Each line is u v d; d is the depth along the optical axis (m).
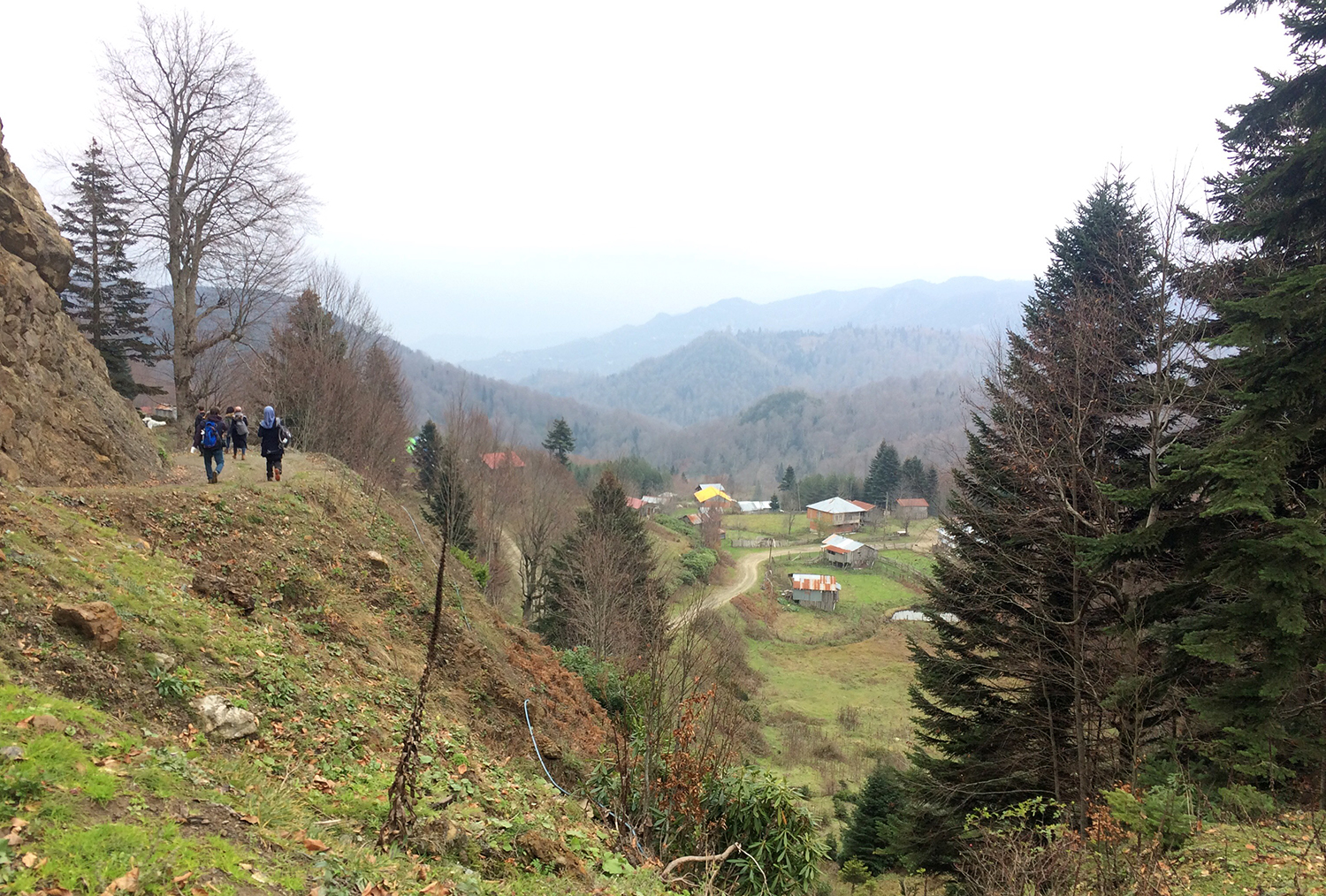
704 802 8.95
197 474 16.06
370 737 7.91
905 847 15.98
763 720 32.81
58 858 3.64
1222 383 12.48
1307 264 11.77
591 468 96.06
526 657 15.47
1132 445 14.49
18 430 10.77
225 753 6.26
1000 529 15.02
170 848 4.03
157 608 7.58
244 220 23.62
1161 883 7.66
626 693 10.70
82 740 4.95
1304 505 9.28
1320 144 9.16
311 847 4.99
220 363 31.30
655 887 7.08
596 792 9.61
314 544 12.37
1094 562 10.66
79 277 32.19
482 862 6.04
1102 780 13.13
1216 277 12.55
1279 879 7.59
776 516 103.06
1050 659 14.34
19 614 6.18
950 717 15.88
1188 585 10.63
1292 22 9.39
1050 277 17.81
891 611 54.66
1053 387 14.05
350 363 32.12
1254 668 9.88
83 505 9.65
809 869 8.61
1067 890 7.98
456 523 31.14
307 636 9.66
